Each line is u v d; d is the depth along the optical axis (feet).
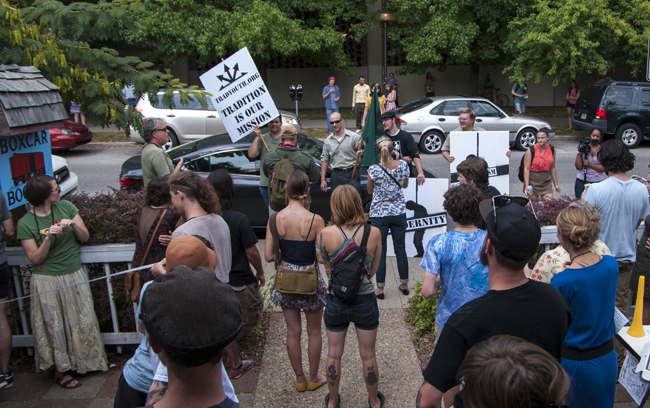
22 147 13.78
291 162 18.43
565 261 9.91
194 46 55.42
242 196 23.02
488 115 45.32
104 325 13.94
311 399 11.87
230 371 12.75
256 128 20.26
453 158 19.89
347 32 75.72
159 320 4.67
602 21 50.34
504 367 4.35
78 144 45.44
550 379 4.31
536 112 73.67
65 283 12.27
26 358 13.84
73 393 12.28
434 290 10.00
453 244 9.77
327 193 22.82
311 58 69.62
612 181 12.60
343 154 20.29
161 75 18.83
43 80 14.21
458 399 6.10
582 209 8.96
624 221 12.66
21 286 13.58
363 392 12.06
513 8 57.57
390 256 21.09
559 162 41.39
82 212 13.60
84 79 16.96
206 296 4.77
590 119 48.78
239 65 19.70
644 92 46.85
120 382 7.32
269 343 14.34
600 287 8.70
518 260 6.59
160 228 11.55
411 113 45.11
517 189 33.30
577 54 50.39
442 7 57.93
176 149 24.61
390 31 62.28
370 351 11.09
